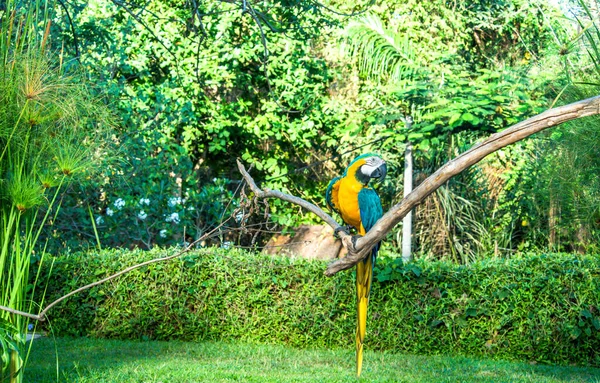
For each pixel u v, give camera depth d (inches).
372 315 317.7
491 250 455.2
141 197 418.6
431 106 382.6
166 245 424.8
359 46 506.9
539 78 370.9
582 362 303.3
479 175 466.9
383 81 510.3
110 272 334.3
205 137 540.7
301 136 530.3
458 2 550.3
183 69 502.0
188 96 510.0
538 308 307.0
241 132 540.4
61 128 151.9
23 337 156.9
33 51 147.9
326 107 523.5
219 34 503.5
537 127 110.3
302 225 508.4
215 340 330.6
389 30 471.8
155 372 261.9
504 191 469.1
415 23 519.2
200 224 446.9
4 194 149.3
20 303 155.0
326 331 321.1
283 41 515.5
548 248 422.6
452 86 402.0
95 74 390.9
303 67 527.8
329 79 534.3
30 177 150.7
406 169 399.9
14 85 145.6
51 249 382.6
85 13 454.9
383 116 410.9
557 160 231.8
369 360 296.2
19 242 154.3
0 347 156.5
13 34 157.6
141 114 448.5
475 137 459.2
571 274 305.3
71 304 335.3
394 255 445.1
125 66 467.5
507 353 309.6
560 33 411.8
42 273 335.3
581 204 229.9
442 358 304.5
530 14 532.1
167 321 332.2
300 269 325.7
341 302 320.8
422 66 472.7
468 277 314.0
